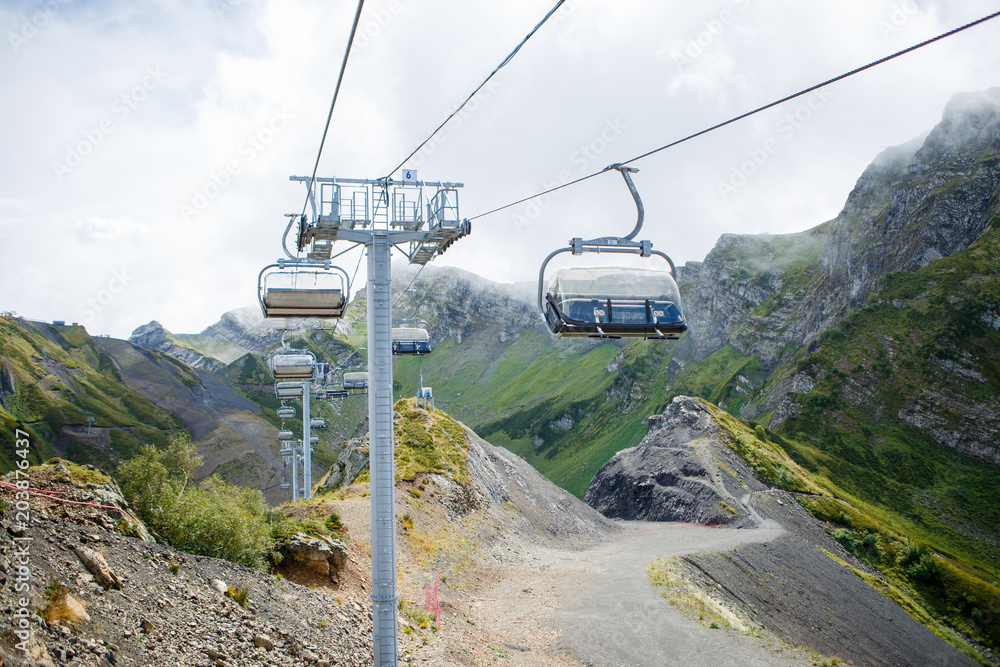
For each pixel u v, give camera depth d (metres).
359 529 36.91
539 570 49.81
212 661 14.38
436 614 29.67
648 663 28.06
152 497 21.20
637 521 123.25
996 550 121.88
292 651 17.19
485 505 66.12
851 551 99.81
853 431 157.50
